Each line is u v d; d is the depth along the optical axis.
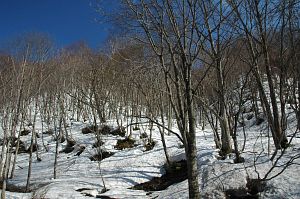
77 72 23.02
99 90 20.05
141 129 21.02
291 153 10.39
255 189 9.15
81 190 12.42
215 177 10.00
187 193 10.03
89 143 19.53
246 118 22.92
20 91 15.12
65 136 22.14
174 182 13.09
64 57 23.30
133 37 9.43
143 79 17.22
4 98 15.66
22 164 19.12
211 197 9.32
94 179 13.81
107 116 25.05
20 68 15.45
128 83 18.62
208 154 13.09
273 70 13.99
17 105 15.20
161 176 14.12
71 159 17.98
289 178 8.82
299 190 8.25
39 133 24.45
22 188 14.26
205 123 25.36
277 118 11.11
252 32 11.27
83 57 24.64
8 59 16.03
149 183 13.51
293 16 9.48
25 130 24.69
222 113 12.54
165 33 8.30
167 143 17.77
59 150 20.66
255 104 20.61
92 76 20.88
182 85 8.94
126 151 17.53
